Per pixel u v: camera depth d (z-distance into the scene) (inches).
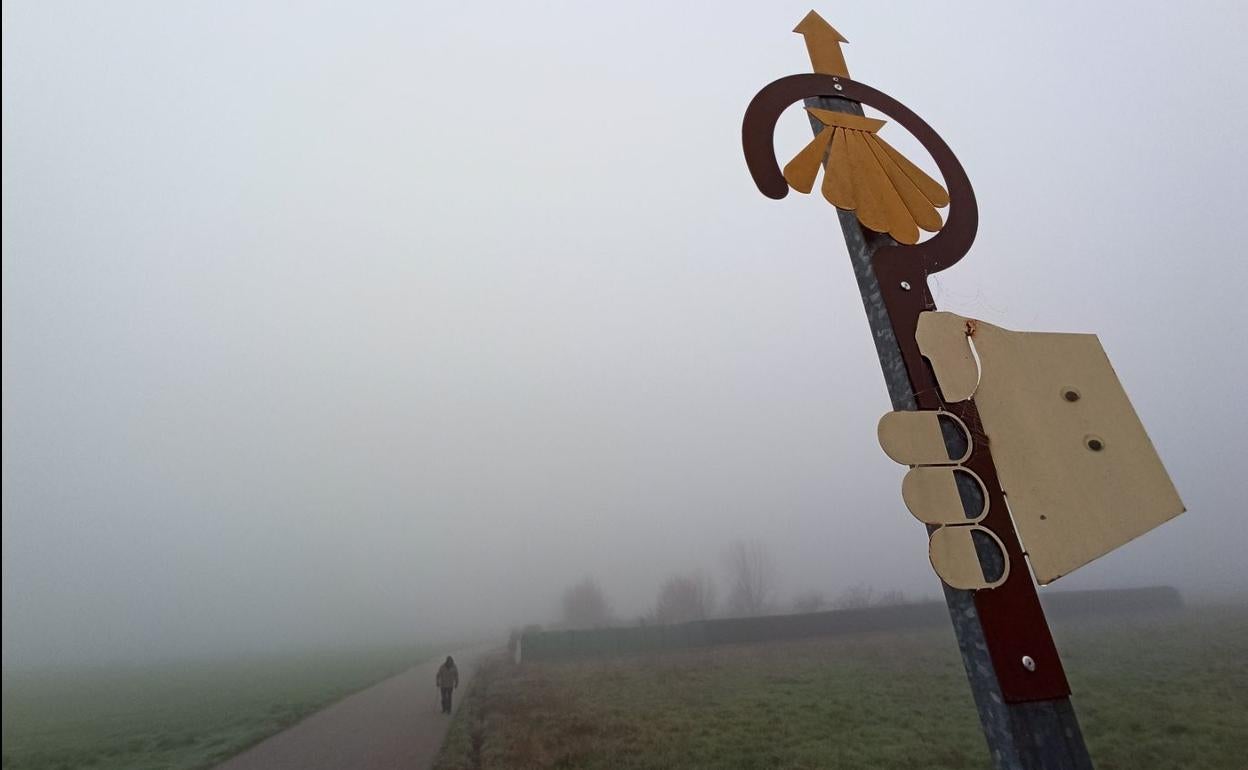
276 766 417.7
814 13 98.3
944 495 58.6
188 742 531.2
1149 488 60.7
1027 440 61.7
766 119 84.3
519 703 616.1
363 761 421.1
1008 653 53.9
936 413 61.9
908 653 807.7
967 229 79.6
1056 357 66.2
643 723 461.7
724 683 645.3
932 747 350.6
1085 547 57.7
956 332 66.7
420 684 971.3
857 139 84.0
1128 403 64.9
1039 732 51.5
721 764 342.3
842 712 458.9
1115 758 302.2
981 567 56.7
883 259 73.4
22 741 616.7
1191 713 374.9
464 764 382.9
